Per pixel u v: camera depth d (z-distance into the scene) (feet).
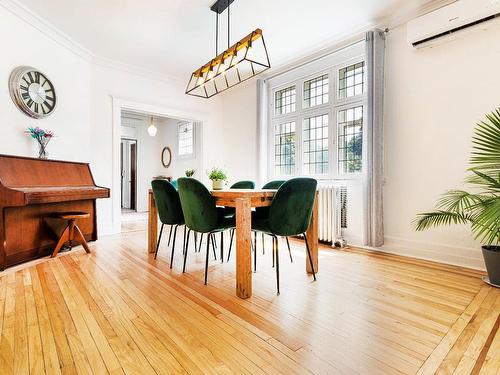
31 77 10.49
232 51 8.32
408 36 9.67
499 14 8.01
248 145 17.61
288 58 14.35
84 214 10.28
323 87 13.71
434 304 6.07
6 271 8.31
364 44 11.75
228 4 9.81
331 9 10.20
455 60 9.12
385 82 10.87
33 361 4.08
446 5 8.93
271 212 6.87
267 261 9.52
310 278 7.80
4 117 9.70
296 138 14.76
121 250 11.03
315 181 7.16
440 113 9.46
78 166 11.43
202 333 4.91
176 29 11.50
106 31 11.65
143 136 27.30
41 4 9.80
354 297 6.48
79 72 13.03
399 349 4.43
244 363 4.09
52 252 10.17
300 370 3.94
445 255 9.30
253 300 6.33
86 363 4.05
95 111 13.93
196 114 18.31
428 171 9.75
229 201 7.09
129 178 29.17
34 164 9.56
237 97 18.42
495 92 8.38
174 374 3.83
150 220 10.65
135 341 4.63
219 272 8.36
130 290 6.86
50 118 11.50
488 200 6.73
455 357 4.21
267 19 10.78
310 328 5.09
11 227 8.80
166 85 16.88
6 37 9.71
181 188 7.59
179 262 9.45
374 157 10.48
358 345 4.55
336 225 11.87
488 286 7.12
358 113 12.25
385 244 10.85
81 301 6.19
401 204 10.43
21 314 5.55
